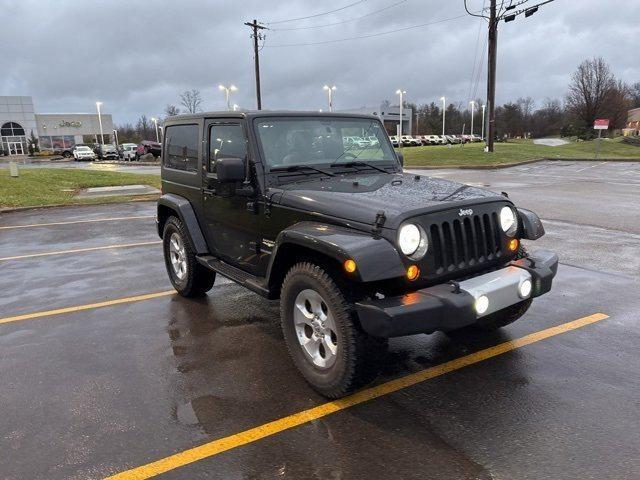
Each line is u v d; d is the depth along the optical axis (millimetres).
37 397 3465
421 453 2783
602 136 60125
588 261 6766
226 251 4637
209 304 5367
